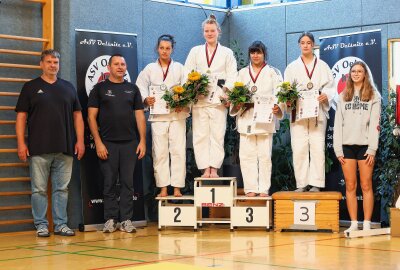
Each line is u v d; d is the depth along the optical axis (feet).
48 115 19.75
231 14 27.32
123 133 20.94
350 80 20.52
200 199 21.29
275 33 26.21
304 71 22.03
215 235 19.84
